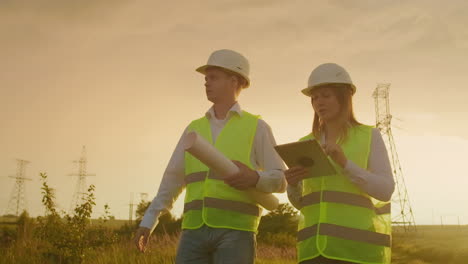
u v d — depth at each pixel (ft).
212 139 14.26
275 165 13.78
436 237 188.34
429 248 128.26
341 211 11.43
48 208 36.70
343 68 12.32
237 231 13.08
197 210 13.43
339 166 11.62
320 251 11.15
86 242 38.81
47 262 37.27
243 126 14.10
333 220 11.36
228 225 13.02
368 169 11.87
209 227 13.15
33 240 42.37
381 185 11.12
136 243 14.44
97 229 43.24
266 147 14.02
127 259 41.16
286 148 11.34
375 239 11.25
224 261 12.85
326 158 11.04
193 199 13.60
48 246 39.32
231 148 13.83
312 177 11.66
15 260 38.83
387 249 11.44
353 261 10.99
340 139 12.09
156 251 45.27
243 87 14.93
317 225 11.53
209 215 13.12
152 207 14.71
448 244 134.41
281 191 13.65
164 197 14.74
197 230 13.32
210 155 12.27
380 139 11.97
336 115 12.20
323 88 12.17
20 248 40.29
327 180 11.81
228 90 14.49
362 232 11.19
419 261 118.73
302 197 12.32
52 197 37.01
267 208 13.97
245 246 13.08
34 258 38.17
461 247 122.01
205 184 13.43
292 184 11.85
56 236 36.91
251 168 13.85
